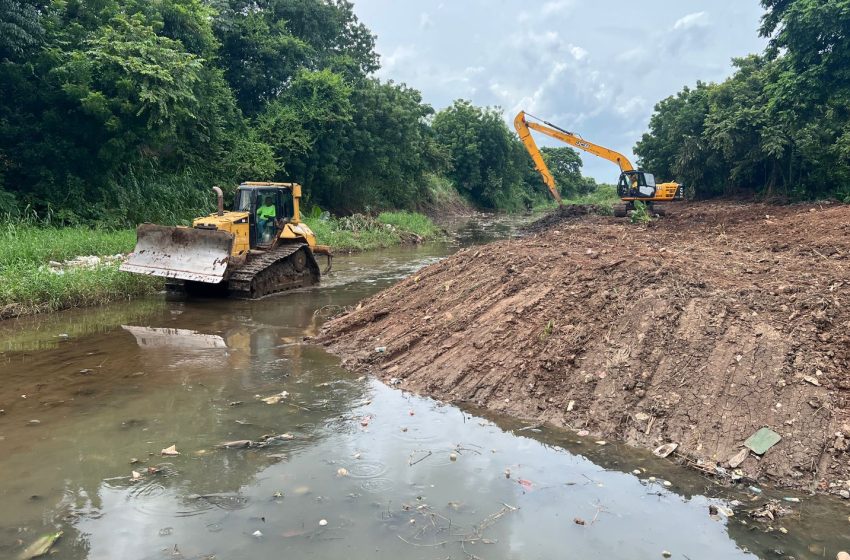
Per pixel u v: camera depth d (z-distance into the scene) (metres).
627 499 4.11
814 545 3.58
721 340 5.68
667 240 12.36
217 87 21.03
